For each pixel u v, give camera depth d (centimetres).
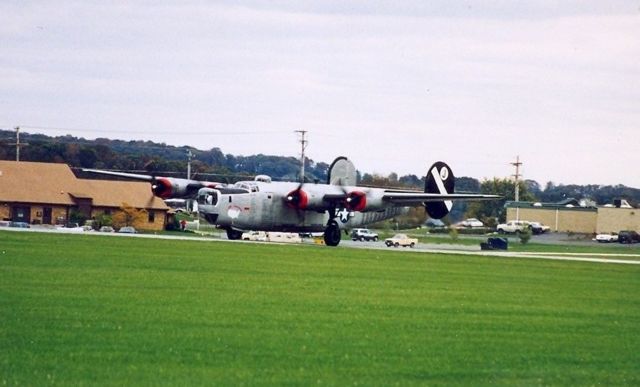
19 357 3400
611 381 3447
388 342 3991
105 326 4022
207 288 5438
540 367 3631
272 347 3778
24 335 3759
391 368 3509
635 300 5906
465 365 3612
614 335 4406
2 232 9600
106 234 10469
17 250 7300
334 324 4372
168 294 5081
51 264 6334
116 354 3519
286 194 11062
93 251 7562
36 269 5978
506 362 3694
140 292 5100
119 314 4328
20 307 4391
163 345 3706
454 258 9419
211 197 10594
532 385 3350
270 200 10938
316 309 4806
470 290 6059
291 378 3294
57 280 5450
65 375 3194
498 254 11000
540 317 4897
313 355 3666
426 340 4078
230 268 6725
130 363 3394
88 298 4769
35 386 3045
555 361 3750
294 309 4769
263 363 3497
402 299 5394
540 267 8575
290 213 11144
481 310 5072
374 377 3362
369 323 4447
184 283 5628
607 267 9006
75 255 7100
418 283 6372
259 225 10919
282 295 5303
